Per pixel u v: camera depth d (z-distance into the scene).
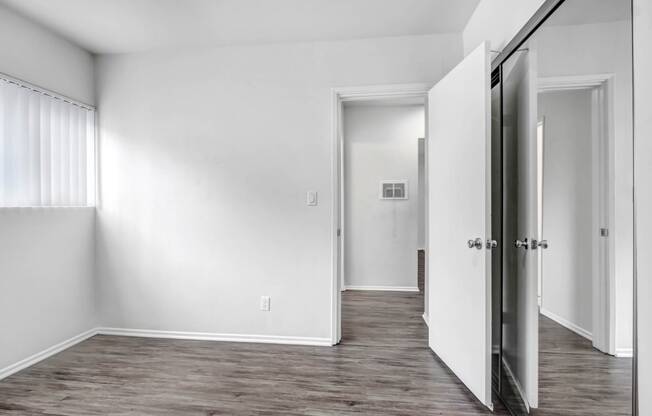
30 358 2.87
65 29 3.04
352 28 3.07
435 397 2.36
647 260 1.12
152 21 2.93
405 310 4.37
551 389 1.72
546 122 1.74
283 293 3.33
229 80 3.38
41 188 2.98
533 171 1.91
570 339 1.56
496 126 2.51
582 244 1.46
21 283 2.82
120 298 3.53
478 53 2.24
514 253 2.22
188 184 3.43
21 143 2.81
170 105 3.45
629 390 1.20
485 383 2.16
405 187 5.41
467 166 2.39
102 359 2.96
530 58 1.91
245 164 3.37
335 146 3.27
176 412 2.18
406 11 2.83
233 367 2.80
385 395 2.38
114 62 3.51
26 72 2.85
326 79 3.28
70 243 3.27
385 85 3.23
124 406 2.25
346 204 5.51
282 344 3.31
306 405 2.26
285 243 3.33
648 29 1.09
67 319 3.24
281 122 3.32
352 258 5.50
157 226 3.47
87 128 3.47
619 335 1.25
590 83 1.38
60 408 2.23
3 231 2.70
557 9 1.62
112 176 3.53
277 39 3.25
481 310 2.21
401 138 5.44
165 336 3.47
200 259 3.42
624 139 1.20
